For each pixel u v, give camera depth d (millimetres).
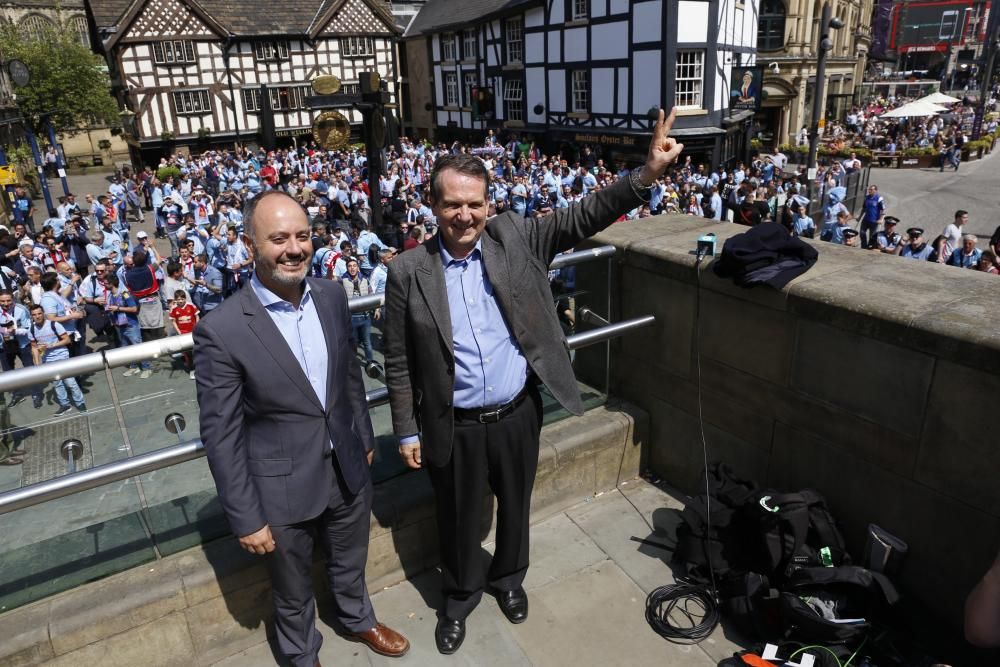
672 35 21250
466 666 2381
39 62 31578
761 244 2627
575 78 25562
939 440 2148
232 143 35031
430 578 2818
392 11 43969
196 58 33312
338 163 27516
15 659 2088
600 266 3314
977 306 2160
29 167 28547
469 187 2016
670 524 3053
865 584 2254
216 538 2496
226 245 12312
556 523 3107
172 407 2312
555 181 19203
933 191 23656
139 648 2270
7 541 2234
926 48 73562
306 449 2082
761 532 2465
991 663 2152
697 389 3039
